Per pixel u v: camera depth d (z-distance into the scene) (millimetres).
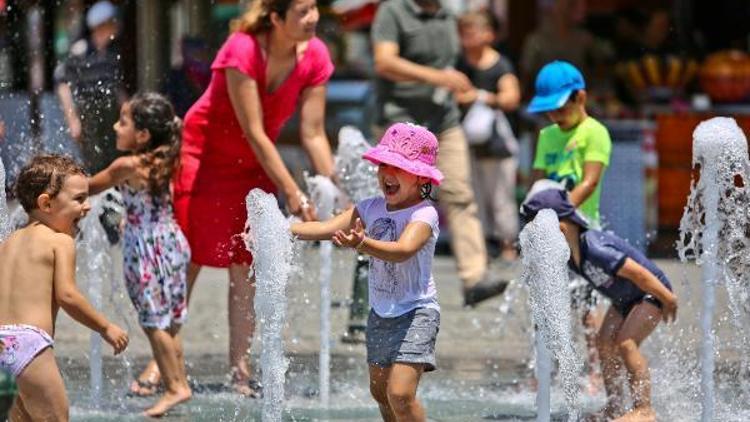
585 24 34594
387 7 23969
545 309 15234
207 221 18922
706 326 15898
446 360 21547
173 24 29203
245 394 18438
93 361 18109
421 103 24203
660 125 33969
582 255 17062
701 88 35000
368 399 18328
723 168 15688
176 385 17422
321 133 19828
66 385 19094
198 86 27688
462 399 18406
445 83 23797
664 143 33969
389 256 13938
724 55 35031
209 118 18875
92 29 26578
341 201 20188
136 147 17766
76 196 14562
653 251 32656
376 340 14578
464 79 24000
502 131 31891
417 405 14508
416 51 24047
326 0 35062
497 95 29469
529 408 17812
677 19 36750
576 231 17000
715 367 19547
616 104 34188
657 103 34656
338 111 34938
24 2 27000
